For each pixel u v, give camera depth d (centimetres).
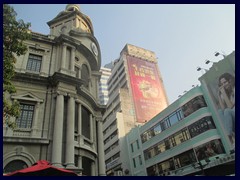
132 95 6091
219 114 2677
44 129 1772
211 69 2866
